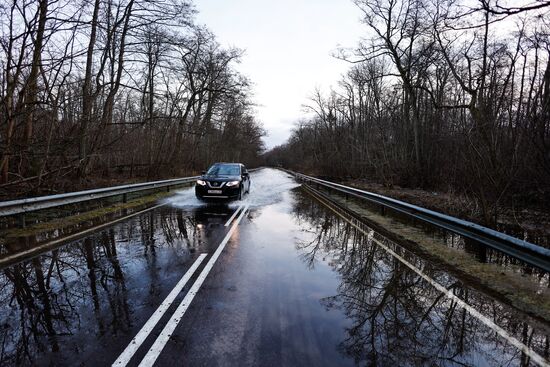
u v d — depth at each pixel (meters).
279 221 9.87
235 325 3.53
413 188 20.33
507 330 3.58
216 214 10.73
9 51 8.70
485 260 6.14
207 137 42.00
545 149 8.95
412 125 23.80
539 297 4.49
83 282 4.68
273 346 3.15
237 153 65.06
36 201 7.87
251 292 4.41
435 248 6.90
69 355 2.98
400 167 21.95
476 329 3.58
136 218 9.71
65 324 3.52
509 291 4.68
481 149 8.98
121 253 6.12
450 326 3.64
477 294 4.55
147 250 6.35
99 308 3.89
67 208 11.05
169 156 26.55
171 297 4.20
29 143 9.58
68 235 7.38
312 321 3.66
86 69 13.94
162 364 2.86
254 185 25.91
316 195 18.52
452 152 17.03
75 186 12.90
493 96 10.49
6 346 3.11
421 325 3.64
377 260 6.05
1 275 4.94
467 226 6.09
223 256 6.04
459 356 3.07
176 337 3.28
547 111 9.05
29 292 4.34
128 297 4.20
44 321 3.58
